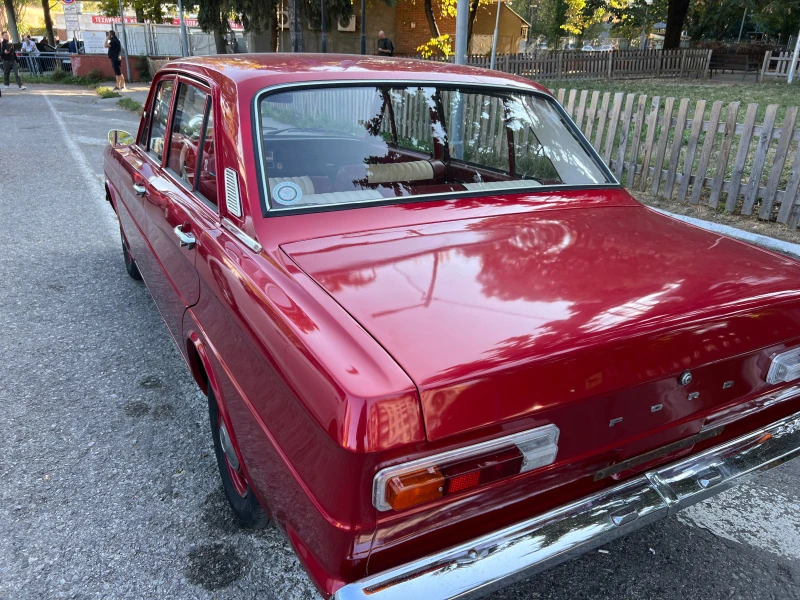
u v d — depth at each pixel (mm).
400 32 25625
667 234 2422
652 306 1762
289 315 1699
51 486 2742
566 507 1752
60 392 3475
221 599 2215
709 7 34125
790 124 5961
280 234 2125
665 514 1854
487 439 1509
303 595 2238
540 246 2162
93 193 7914
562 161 2957
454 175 2725
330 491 1450
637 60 22531
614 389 1631
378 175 2504
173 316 2961
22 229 6402
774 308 1868
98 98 19859
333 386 1426
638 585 2330
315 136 2416
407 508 1473
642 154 7789
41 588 2225
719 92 16984
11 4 36312
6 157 10039
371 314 1660
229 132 2320
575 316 1686
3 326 4230
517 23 28188
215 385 2270
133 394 3480
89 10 47312
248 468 2014
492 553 1594
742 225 6254
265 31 23688
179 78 3061
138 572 2312
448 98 2748
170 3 28328
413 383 1406
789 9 30766
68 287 4922
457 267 1951
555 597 2270
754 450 2062
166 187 3027
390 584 1494
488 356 1501
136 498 2693
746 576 2381
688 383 1798
